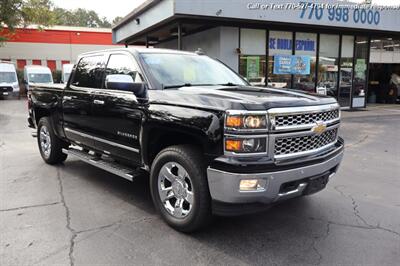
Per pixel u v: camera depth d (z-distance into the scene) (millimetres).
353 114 15203
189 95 3746
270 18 13031
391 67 21500
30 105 6945
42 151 6680
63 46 35656
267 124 3305
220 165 3277
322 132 3762
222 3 12016
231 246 3557
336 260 3301
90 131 5180
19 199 4762
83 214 4297
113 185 5391
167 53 4871
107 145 4883
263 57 14766
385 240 3699
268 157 3338
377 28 15438
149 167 4320
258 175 3223
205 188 3525
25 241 3600
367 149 8227
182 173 3740
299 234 3826
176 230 3877
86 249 3459
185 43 16625
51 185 5359
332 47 16297
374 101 20875
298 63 15516
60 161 6520
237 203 3336
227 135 3266
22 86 28906
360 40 17047
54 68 35562
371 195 5070
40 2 29094
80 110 5316
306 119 3598
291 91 4219
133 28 16812
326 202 4773
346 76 16875
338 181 5723
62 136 6051
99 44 37000
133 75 4477
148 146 4156
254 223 4090
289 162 3410
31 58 34594
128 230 3879
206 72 4906
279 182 3332
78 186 5324
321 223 4105
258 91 4055
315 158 3621
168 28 14734
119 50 4867
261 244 3602
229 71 5359
